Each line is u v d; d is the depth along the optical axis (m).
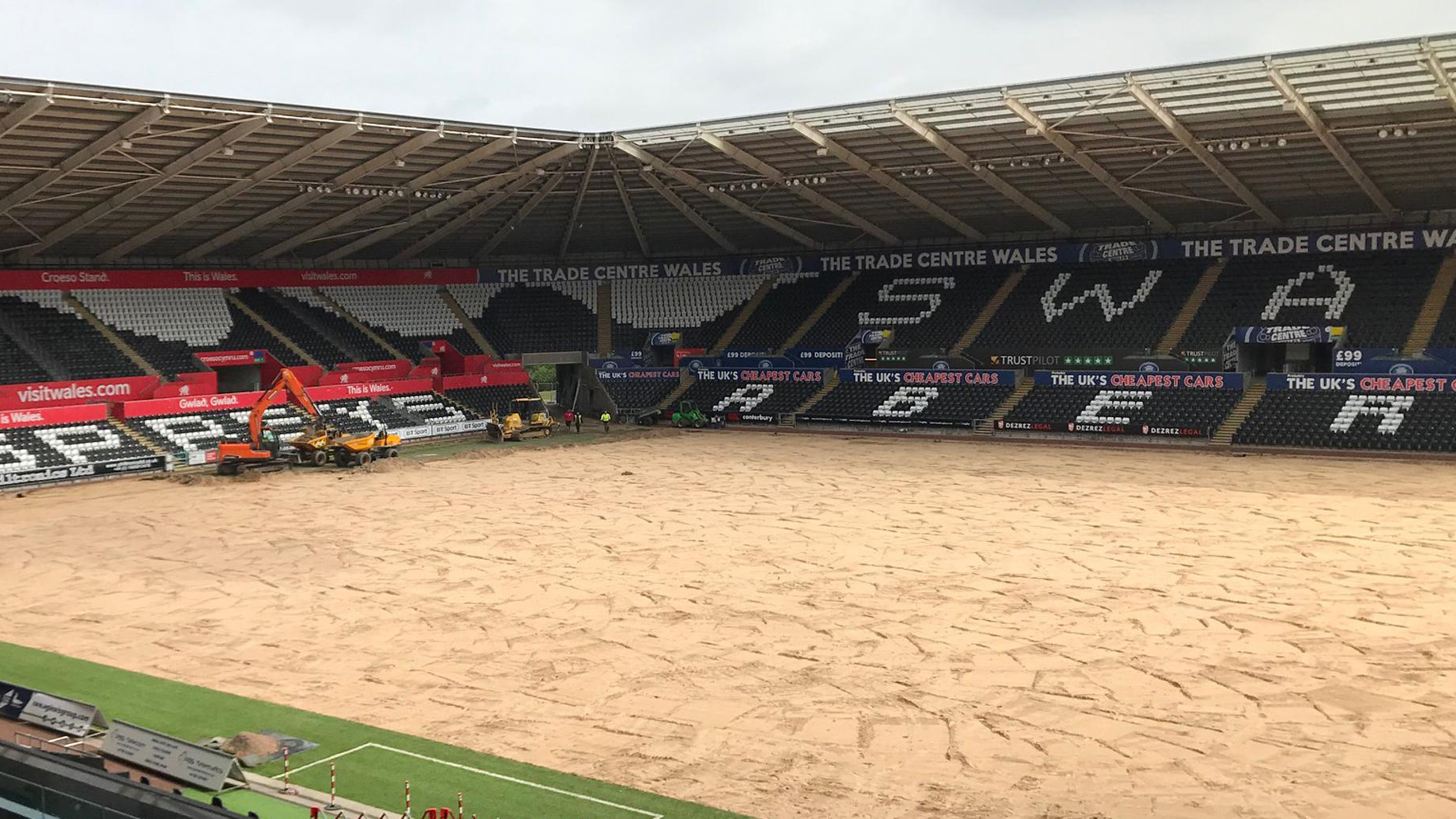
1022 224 80.06
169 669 27.20
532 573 36.59
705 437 76.31
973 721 23.41
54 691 25.36
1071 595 32.75
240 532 43.84
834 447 69.81
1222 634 28.83
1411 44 44.25
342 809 18.98
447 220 79.81
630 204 80.00
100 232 67.50
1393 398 63.09
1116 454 63.47
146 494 53.62
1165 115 53.56
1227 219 75.00
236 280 79.69
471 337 88.81
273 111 52.31
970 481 54.59
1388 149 57.47
